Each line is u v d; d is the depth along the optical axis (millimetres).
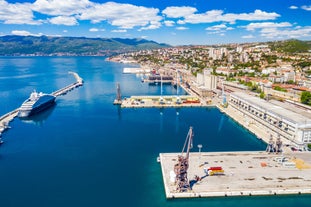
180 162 125500
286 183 131375
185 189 126500
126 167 158750
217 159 159875
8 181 144000
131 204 122062
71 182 141875
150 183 140125
